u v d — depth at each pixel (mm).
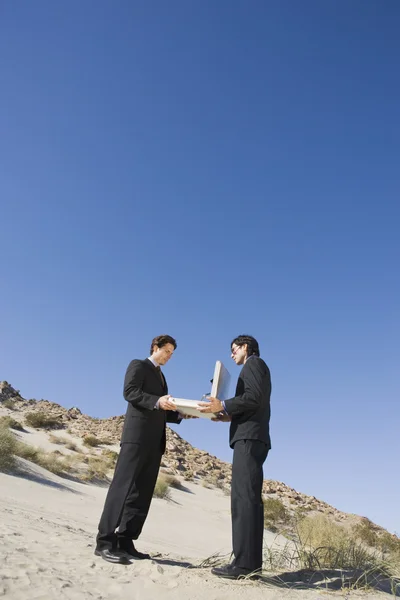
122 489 4242
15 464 16688
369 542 15703
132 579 3555
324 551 5465
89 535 6559
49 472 19047
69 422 37375
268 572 4301
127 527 4465
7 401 39531
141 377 4520
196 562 4777
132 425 4402
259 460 3992
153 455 4531
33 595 2857
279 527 21422
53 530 5812
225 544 14461
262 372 4145
